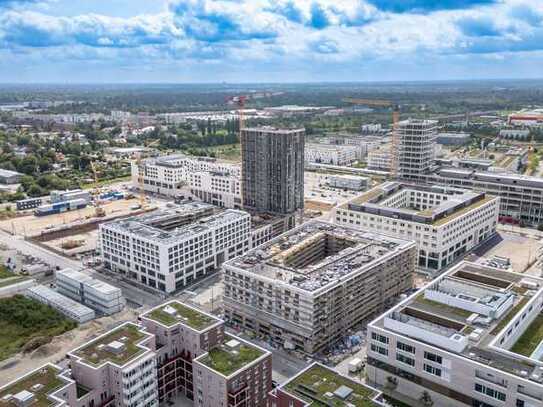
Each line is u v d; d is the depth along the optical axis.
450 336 151.50
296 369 182.00
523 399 134.88
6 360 186.75
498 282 188.25
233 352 156.00
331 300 192.25
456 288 180.62
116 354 145.38
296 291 187.62
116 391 142.12
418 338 157.50
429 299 176.88
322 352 193.62
